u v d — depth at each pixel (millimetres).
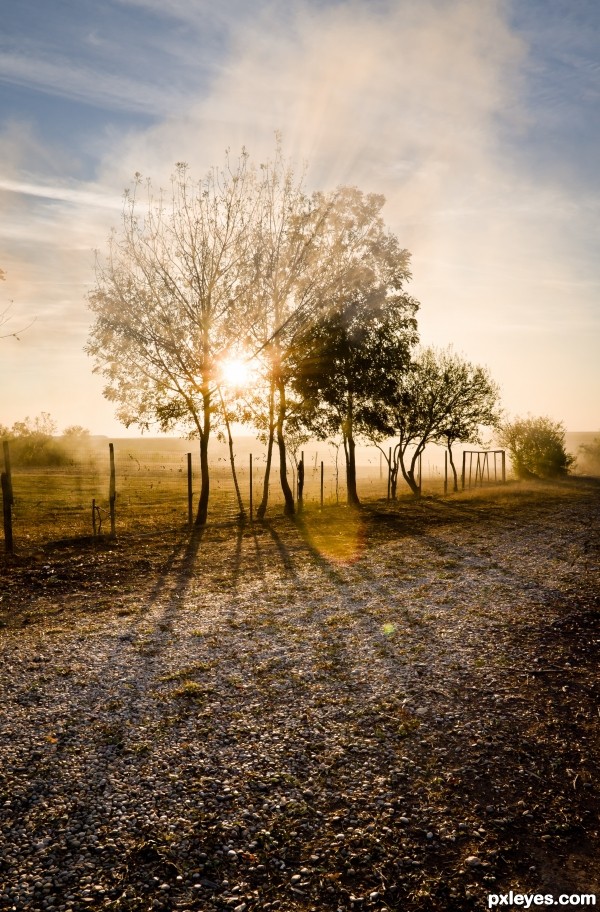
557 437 53406
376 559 15766
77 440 86625
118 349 24719
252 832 4484
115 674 7590
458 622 9859
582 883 3979
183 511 30094
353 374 31734
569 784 5137
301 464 29250
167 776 5215
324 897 3873
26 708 6566
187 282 24891
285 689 7129
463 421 41562
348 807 4797
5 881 3924
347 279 28000
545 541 18594
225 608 10867
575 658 8141
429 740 5898
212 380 25422
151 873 4039
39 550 17203
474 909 3762
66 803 4797
